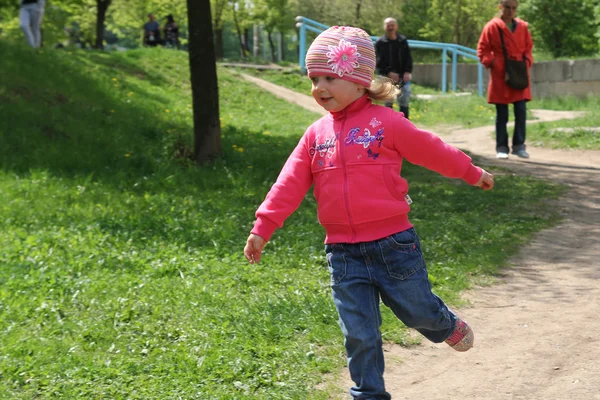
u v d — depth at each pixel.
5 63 12.68
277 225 3.26
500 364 3.94
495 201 8.23
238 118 16.66
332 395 3.59
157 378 3.72
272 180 9.70
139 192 8.70
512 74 11.27
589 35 27.05
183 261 5.91
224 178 9.55
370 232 3.15
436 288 5.25
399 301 3.14
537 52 27.83
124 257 5.96
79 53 18.70
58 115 11.24
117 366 3.87
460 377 3.80
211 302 4.89
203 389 3.61
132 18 37.88
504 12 11.27
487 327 4.53
